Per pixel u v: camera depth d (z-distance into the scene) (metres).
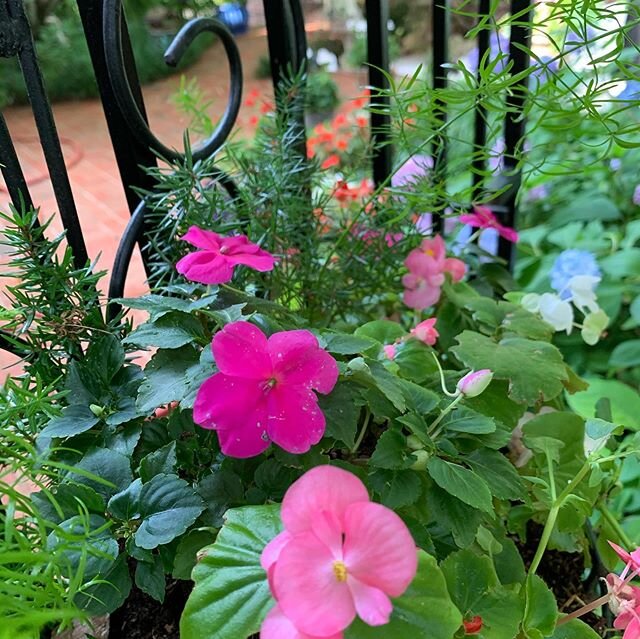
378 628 0.44
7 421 0.60
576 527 0.72
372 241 0.94
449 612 0.45
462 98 0.74
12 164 0.66
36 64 0.64
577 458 0.77
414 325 1.00
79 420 0.63
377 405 0.62
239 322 0.55
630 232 1.67
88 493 0.57
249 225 0.84
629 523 1.11
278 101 0.91
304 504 0.42
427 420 0.65
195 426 0.65
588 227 1.72
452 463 0.60
